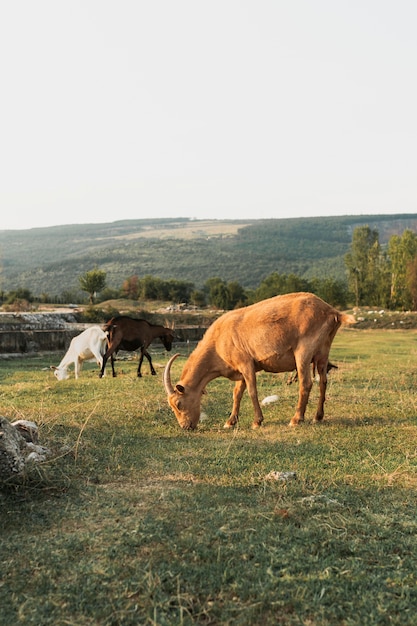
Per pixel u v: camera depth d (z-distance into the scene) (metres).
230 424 9.27
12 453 6.02
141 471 6.62
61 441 7.66
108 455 7.29
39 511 5.42
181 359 20.20
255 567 4.24
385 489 5.91
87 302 77.94
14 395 11.97
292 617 3.70
